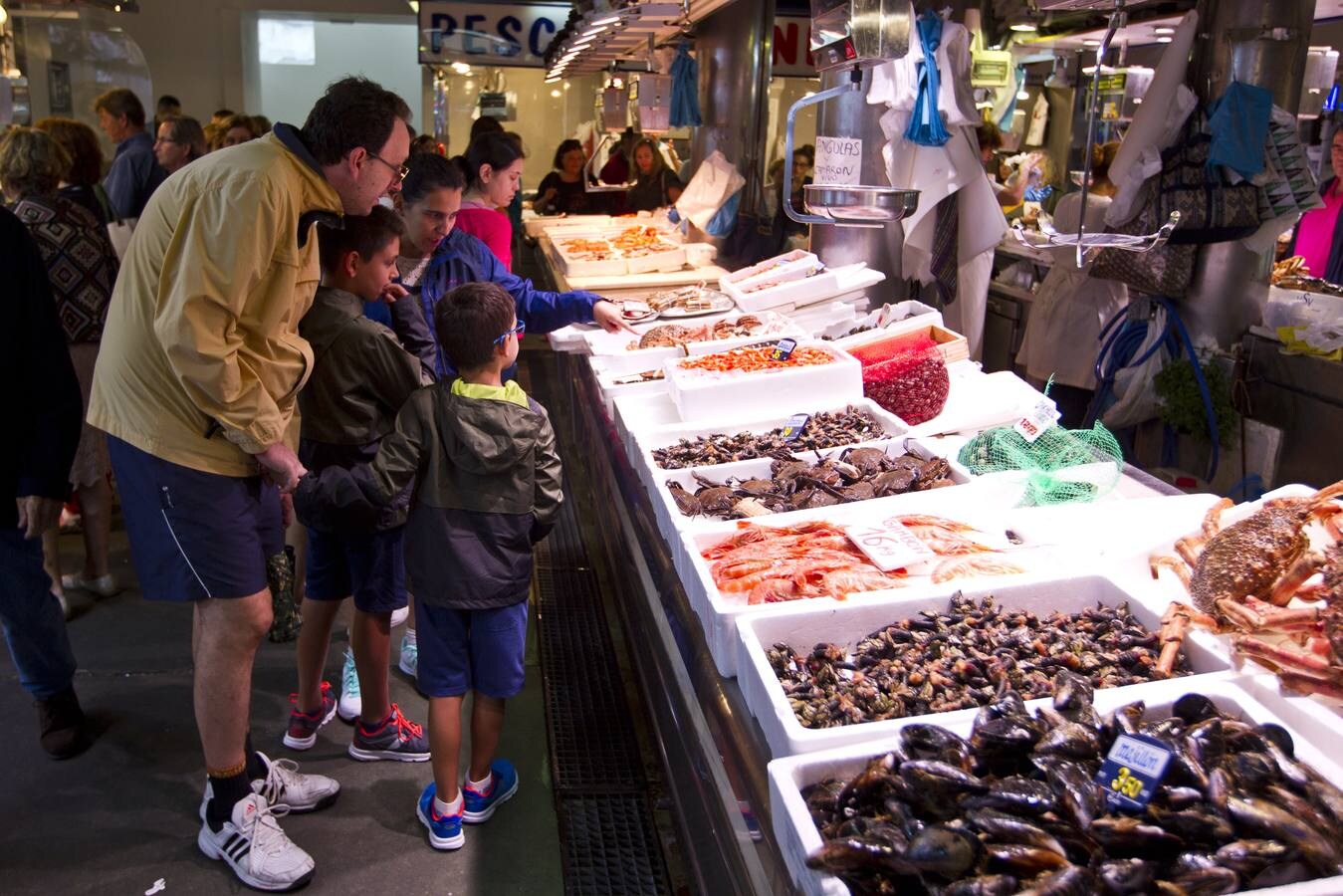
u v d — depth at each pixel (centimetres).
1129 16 538
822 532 215
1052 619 181
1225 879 108
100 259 387
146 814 284
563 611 404
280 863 254
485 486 254
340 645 379
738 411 299
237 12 1307
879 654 172
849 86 313
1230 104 391
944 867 112
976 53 662
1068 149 719
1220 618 171
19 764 305
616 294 526
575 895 254
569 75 973
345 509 239
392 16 1346
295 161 225
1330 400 395
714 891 190
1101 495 247
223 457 235
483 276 354
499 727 274
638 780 299
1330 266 527
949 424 295
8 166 377
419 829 279
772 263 458
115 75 711
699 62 689
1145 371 447
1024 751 130
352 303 273
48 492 278
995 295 625
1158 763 119
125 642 376
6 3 616
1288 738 135
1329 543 188
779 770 135
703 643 204
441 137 1101
